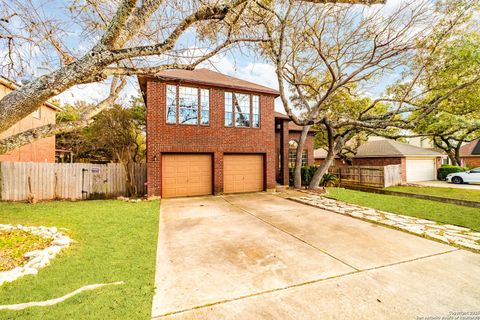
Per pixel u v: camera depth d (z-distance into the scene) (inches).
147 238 190.2
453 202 373.7
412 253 167.2
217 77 483.8
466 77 398.9
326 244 184.2
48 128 152.8
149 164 385.1
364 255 163.0
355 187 587.8
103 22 180.1
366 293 116.0
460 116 514.9
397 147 750.5
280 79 328.8
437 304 107.7
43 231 189.5
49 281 118.5
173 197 406.9
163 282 124.3
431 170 775.7
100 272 130.2
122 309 98.8
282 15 301.9
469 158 984.9
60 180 375.6
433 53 347.6
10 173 351.3
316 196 426.3
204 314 99.0
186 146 411.2
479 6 292.4
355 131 548.7
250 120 470.3
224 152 443.2
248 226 233.1
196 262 149.9
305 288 120.2
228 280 127.4
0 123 121.3
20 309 94.9
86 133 695.7
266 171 481.4
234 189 458.6
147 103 388.8
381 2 167.0
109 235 195.6
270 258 156.9
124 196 408.2
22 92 122.3
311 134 714.2
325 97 435.8
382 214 287.1
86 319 91.2
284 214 285.6
